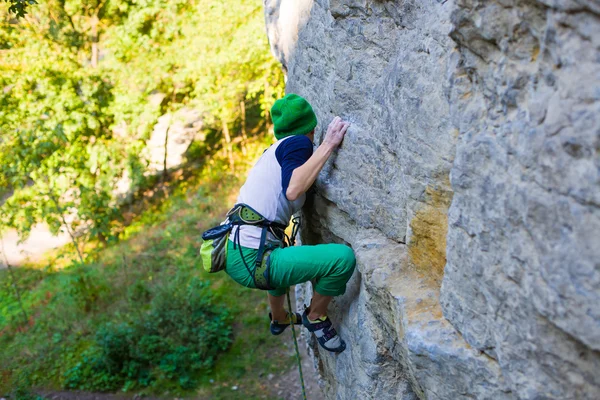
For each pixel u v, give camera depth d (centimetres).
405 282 245
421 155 228
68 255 1200
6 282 1164
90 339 845
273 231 283
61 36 1227
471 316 192
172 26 1198
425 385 219
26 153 1038
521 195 157
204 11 1116
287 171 281
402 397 274
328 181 315
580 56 140
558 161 144
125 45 1238
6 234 1409
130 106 1241
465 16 174
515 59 163
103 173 1273
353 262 276
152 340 774
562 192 144
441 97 213
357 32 288
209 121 1298
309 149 295
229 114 1277
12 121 1114
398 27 265
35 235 1403
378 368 275
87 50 1327
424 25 227
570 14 140
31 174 1054
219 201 1246
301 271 275
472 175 181
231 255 279
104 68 1247
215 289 900
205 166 1474
